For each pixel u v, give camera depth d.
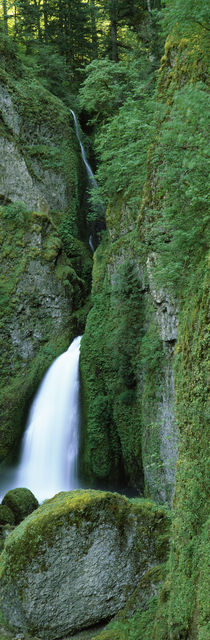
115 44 28.75
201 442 5.55
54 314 25.77
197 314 6.36
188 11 6.69
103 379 19.22
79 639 7.20
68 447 20.16
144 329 15.48
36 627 7.15
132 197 17.81
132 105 16.61
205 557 4.79
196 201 7.21
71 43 37.19
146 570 7.80
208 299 5.96
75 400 20.64
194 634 4.62
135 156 16.05
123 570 7.69
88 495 7.86
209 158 6.79
